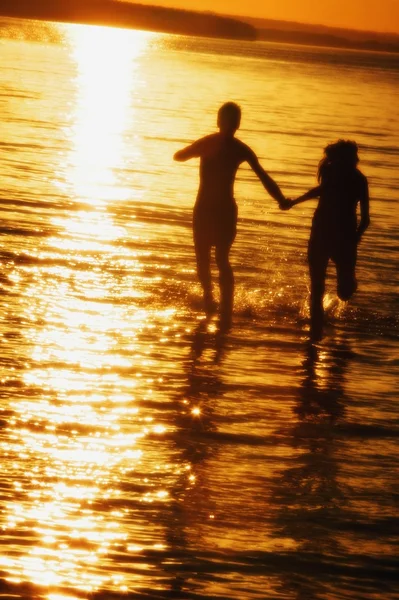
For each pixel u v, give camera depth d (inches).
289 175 969.5
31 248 559.8
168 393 344.5
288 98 2153.1
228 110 451.5
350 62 5575.8
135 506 251.1
